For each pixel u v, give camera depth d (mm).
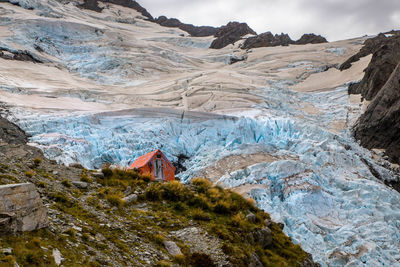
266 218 19547
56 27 131750
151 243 12562
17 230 8961
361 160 63062
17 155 17359
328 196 49656
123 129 70125
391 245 42125
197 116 77562
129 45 141375
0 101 65562
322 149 60312
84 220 12227
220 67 150000
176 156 68438
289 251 17281
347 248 41281
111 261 10086
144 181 19062
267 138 72438
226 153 62406
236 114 81000
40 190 13422
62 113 67750
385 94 74000
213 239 14312
